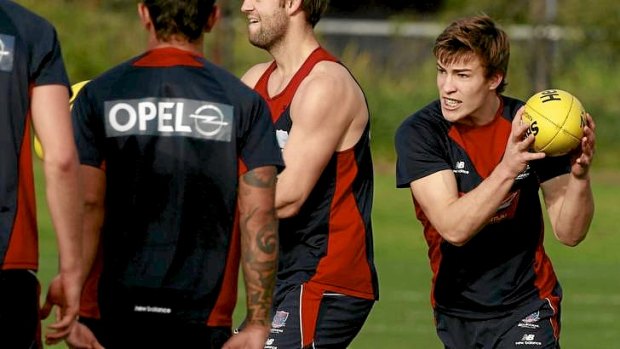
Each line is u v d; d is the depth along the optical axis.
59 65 17.61
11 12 17.56
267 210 18.22
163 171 18.06
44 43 17.55
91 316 18.44
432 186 23.61
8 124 17.34
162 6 18.20
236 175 18.20
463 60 23.11
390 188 86.31
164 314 18.25
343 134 24.22
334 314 24.16
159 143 18.06
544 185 24.16
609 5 109.12
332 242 24.14
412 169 23.83
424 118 24.19
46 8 103.75
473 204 22.69
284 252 24.41
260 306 18.27
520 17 110.38
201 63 18.41
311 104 23.83
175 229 18.12
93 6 106.06
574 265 63.28
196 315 18.33
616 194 85.62
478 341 24.45
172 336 18.31
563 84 108.38
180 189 18.09
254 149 18.19
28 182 17.56
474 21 23.39
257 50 104.00
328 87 23.97
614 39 109.25
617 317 47.38
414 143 23.89
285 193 23.62
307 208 24.16
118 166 18.20
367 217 24.59
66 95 17.58
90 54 102.25
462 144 23.83
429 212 23.58
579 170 23.19
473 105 23.34
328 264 24.05
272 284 18.28
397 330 43.38
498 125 23.89
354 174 24.39
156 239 18.16
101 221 18.33
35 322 17.77
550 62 108.56
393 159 99.12
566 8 109.56
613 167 99.06
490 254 24.00
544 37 108.25
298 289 24.03
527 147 22.39
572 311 48.78
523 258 24.06
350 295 24.25
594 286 55.94
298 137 23.81
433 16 130.00
